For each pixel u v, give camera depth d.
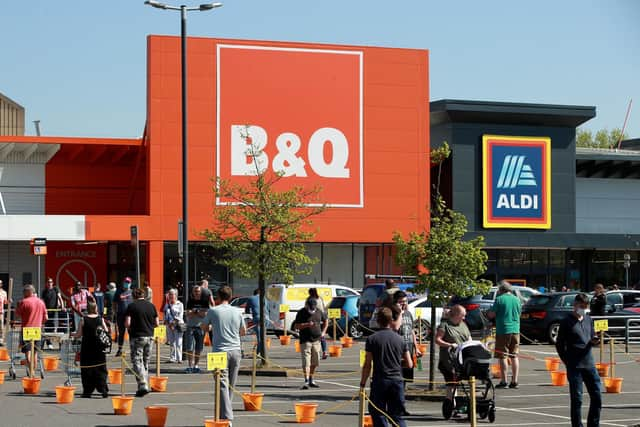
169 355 31.48
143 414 17.86
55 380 24.00
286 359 29.98
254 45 48.72
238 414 18.16
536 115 55.38
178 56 47.97
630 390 22.58
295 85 49.16
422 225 50.62
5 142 48.97
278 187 48.78
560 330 15.73
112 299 37.62
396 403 13.76
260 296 27.08
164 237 47.41
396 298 21.38
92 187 53.16
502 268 56.59
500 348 22.56
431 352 21.31
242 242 27.53
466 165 54.91
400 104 50.53
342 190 49.62
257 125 48.62
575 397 15.57
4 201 52.03
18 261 50.91
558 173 56.47
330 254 51.62
